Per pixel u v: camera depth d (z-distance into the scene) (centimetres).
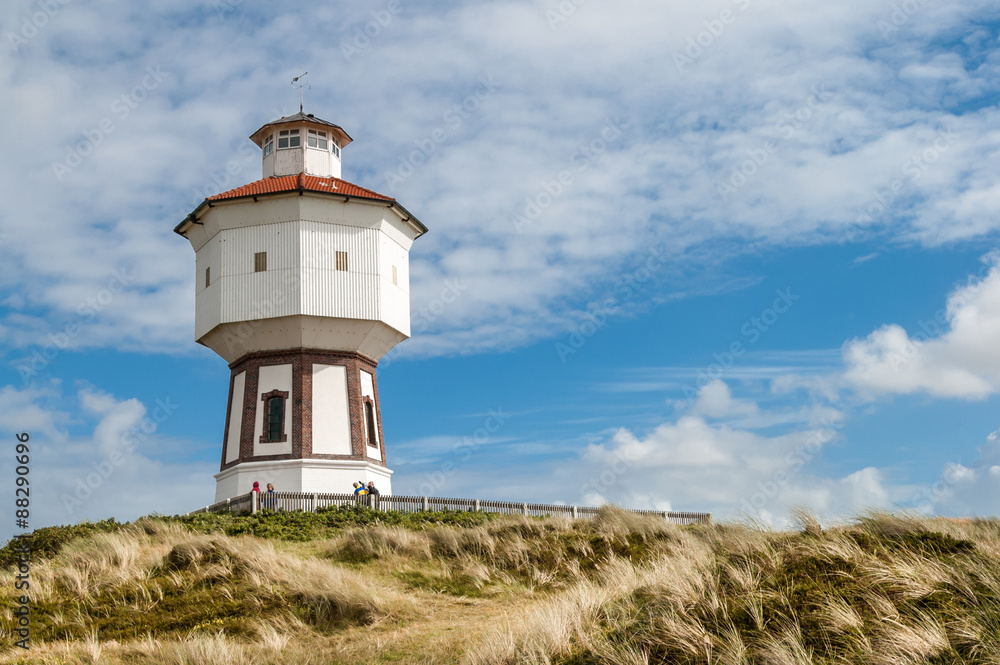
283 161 5034
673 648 1235
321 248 4541
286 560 2280
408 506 3794
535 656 1345
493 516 3691
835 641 1149
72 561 2383
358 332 4603
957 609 1157
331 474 4409
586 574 2273
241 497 3678
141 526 3089
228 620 1923
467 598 2138
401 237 4909
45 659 1708
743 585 1361
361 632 1833
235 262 4544
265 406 4488
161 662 1627
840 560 1381
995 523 1786
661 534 2494
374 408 4747
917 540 1460
